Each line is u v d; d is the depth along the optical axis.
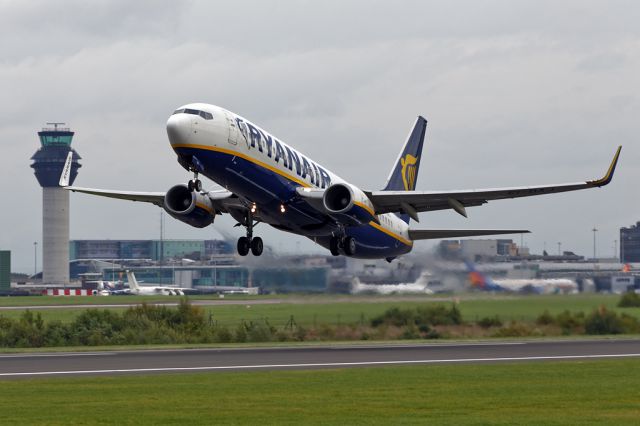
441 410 79.50
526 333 192.75
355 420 74.81
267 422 74.19
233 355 130.50
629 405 82.00
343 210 147.62
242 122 142.25
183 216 157.62
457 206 161.00
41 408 80.75
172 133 133.88
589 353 131.88
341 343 160.75
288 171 149.62
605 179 147.50
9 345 182.25
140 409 80.19
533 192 154.50
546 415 76.94
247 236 162.50
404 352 134.88
